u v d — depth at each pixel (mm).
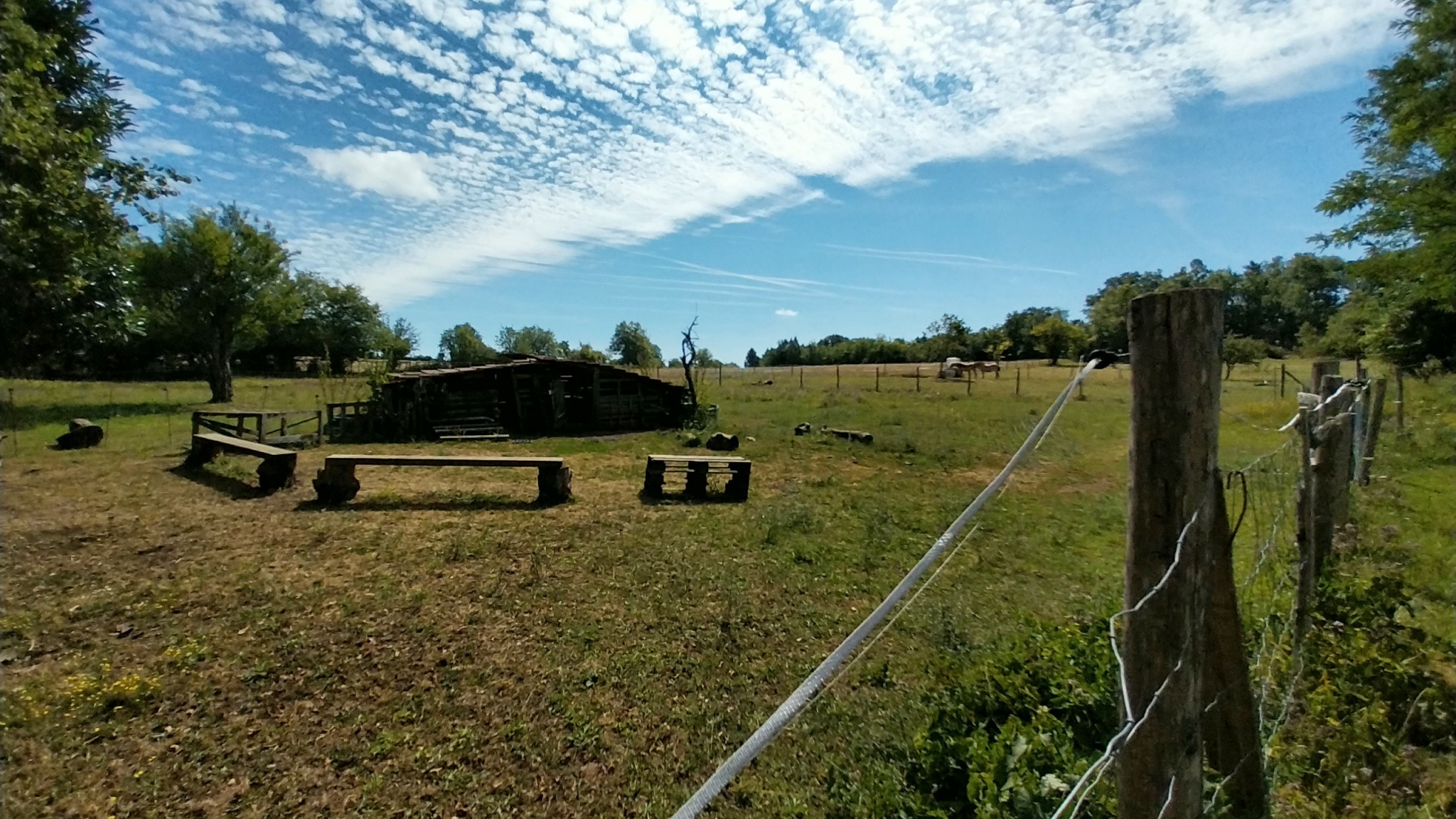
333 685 4648
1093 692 3273
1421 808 2590
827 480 12016
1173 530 1693
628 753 3928
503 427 20547
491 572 6898
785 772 3727
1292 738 2996
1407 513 6469
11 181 6707
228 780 3670
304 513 9172
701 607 6023
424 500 10062
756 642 5344
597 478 12375
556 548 7691
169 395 29953
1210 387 1651
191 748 3941
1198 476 1669
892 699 4434
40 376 37750
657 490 10703
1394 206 12336
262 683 4656
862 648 5191
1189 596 1690
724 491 10664
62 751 3881
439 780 3684
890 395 31281
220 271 26656
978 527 8719
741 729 4160
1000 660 3988
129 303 17812
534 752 3924
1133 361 1731
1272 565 4812
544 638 5363
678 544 7906
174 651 5062
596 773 3758
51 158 6957
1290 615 3764
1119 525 8789
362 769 3770
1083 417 21281
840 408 25188
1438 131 11242
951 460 14227
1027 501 10273
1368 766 2814
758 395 32719
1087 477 12266
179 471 11922
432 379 19234
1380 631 3758
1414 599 4594
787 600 6211
